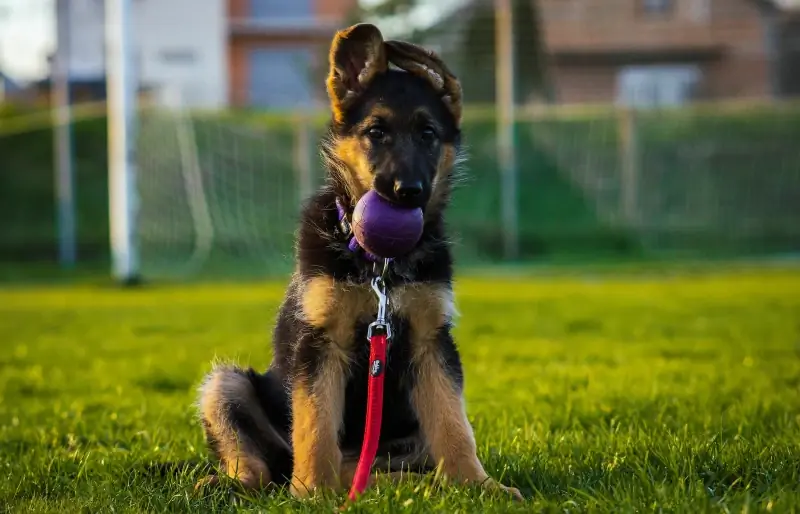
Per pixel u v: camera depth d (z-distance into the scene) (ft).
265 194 68.64
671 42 98.48
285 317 14.62
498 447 15.31
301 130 68.03
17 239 75.00
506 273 60.85
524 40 78.28
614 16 99.04
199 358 26.94
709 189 72.33
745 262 65.62
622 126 71.72
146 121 68.80
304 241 14.43
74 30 88.38
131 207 55.57
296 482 13.08
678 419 16.80
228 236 65.87
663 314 37.35
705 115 74.43
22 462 14.56
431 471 13.41
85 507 12.01
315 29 97.35
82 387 23.11
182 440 16.35
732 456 13.30
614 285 51.83
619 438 15.05
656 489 11.34
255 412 14.73
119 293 50.90
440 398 13.76
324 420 13.41
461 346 28.94
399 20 81.05
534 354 27.17
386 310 13.78
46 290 53.52
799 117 74.13
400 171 13.64
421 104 14.75
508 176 67.31
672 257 69.31
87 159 79.20
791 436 15.16
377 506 11.34
